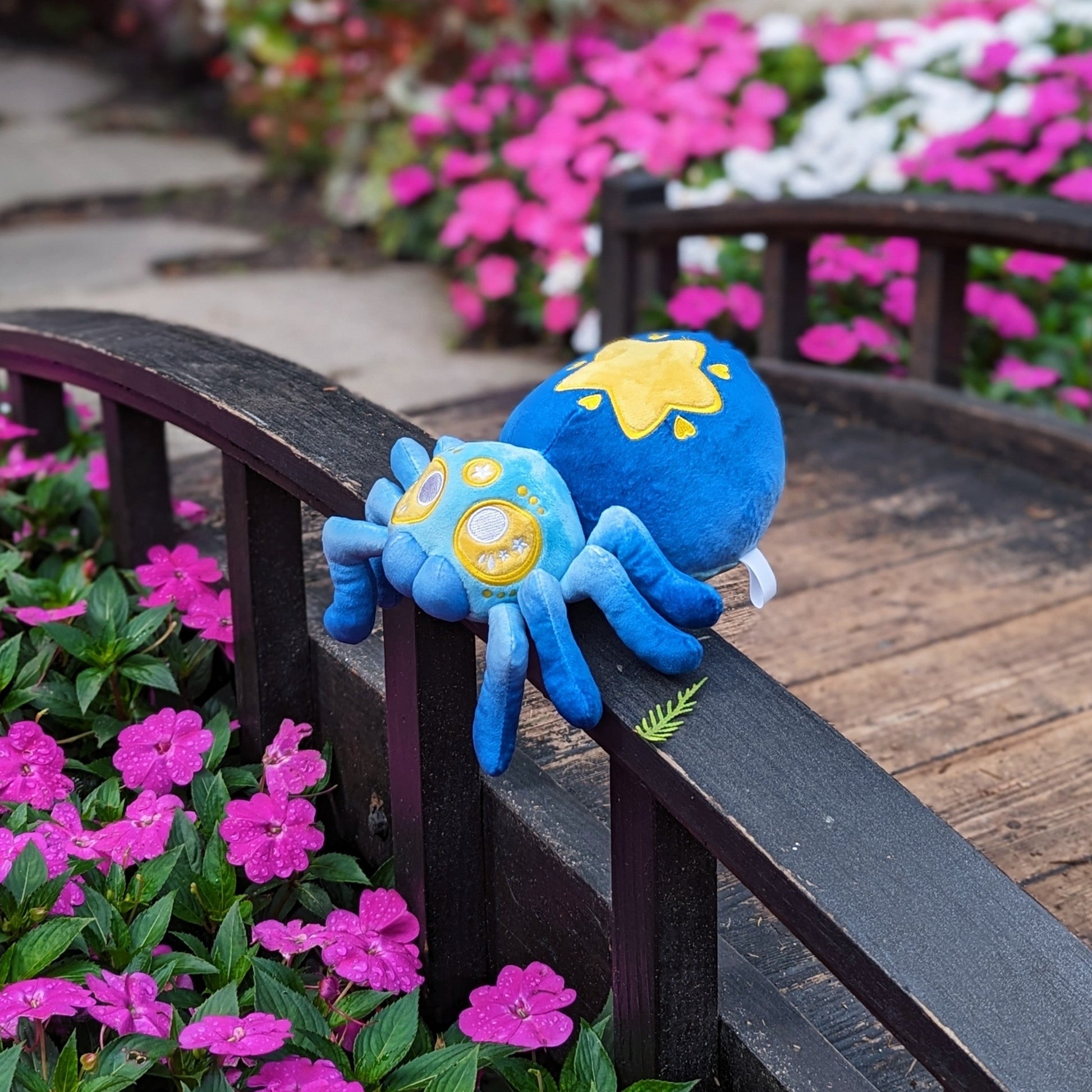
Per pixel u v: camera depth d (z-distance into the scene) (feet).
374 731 5.80
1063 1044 3.34
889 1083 4.70
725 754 3.92
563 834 5.06
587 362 4.33
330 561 4.39
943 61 15.62
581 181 14.58
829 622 7.98
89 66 28.37
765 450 4.18
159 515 7.29
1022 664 7.53
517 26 18.15
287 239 18.54
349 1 18.80
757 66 15.87
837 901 3.59
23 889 4.64
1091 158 13.80
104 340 6.59
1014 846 6.05
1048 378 11.76
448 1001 5.49
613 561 3.84
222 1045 3.94
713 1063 4.70
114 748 6.23
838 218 10.48
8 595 6.89
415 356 14.25
